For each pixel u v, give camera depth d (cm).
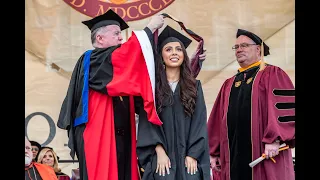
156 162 1091
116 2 1318
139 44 1082
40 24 1303
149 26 1107
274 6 1314
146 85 1083
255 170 1251
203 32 1323
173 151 1096
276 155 1242
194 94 1119
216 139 1312
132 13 1320
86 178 1084
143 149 1097
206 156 1106
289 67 1309
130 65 1081
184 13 1324
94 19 1190
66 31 1309
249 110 1262
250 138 1258
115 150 1098
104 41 1179
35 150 1286
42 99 1297
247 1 1320
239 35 1314
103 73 1090
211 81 1319
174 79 1128
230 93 1294
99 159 1089
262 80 1275
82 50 1310
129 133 1136
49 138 1295
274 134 1228
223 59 1320
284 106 1255
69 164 1296
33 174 1266
